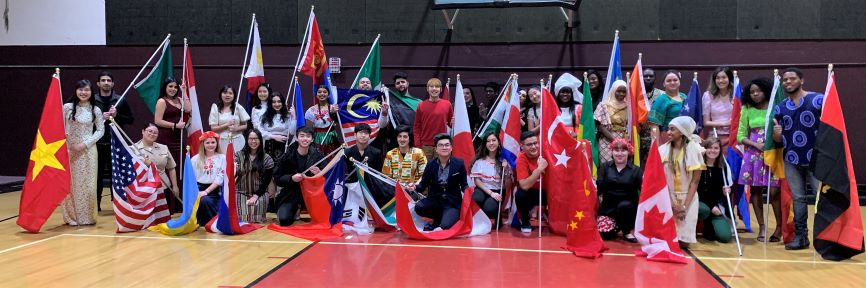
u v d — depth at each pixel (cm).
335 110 833
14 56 1159
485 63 1074
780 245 631
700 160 603
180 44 1123
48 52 1151
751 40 1027
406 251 594
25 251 591
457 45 1078
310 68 908
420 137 818
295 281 480
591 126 725
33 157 703
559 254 582
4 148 1166
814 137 576
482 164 725
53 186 698
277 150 840
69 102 748
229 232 679
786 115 592
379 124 830
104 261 549
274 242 639
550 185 679
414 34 1087
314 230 696
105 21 1138
